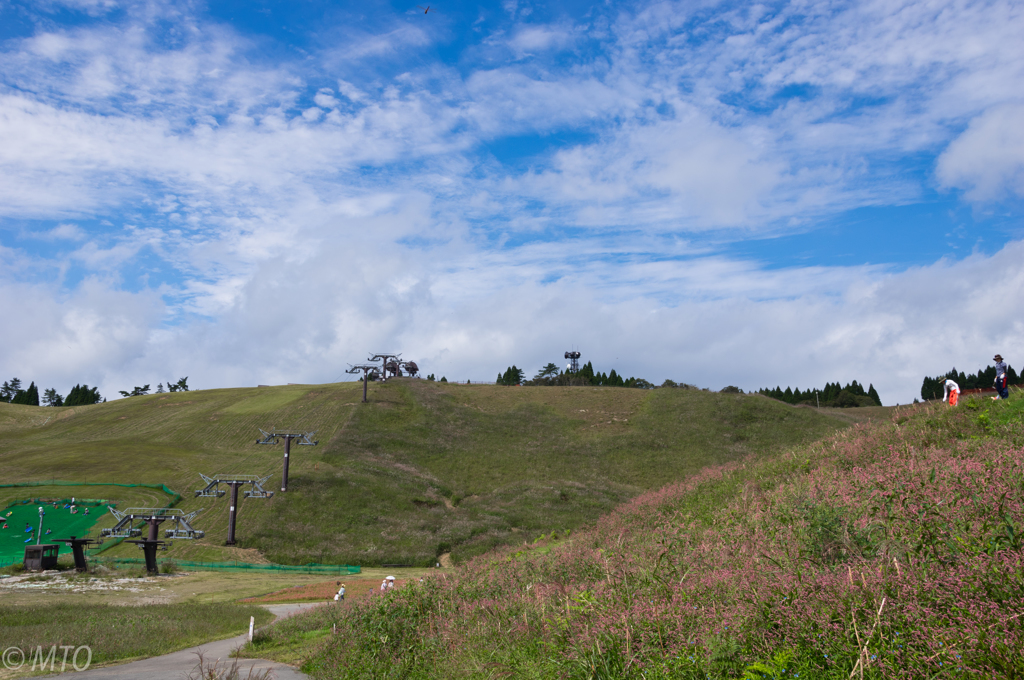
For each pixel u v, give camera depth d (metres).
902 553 6.83
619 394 95.69
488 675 7.59
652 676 5.75
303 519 49.50
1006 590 5.14
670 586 7.85
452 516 53.56
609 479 66.69
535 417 86.19
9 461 63.28
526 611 9.08
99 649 15.75
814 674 5.05
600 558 10.77
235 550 44.16
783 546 8.74
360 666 10.71
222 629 20.94
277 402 90.50
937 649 4.64
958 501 7.92
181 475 57.84
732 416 83.31
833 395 118.69
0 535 44.22
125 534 40.41
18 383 156.00
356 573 41.38
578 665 6.37
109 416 91.62
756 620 6.00
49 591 31.00
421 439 75.44
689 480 25.17
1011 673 4.23
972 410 17.30
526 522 51.97
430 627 10.62
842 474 14.09
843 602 5.60
